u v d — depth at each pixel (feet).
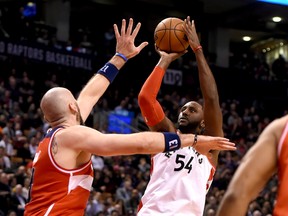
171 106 70.13
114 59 14.26
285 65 88.02
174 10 85.71
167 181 14.92
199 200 14.84
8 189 39.04
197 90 77.10
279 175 7.65
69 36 80.12
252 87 81.82
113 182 49.08
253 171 7.64
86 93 13.71
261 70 87.45
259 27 91.91
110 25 86.94
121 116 65.46
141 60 74.54
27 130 53.98
